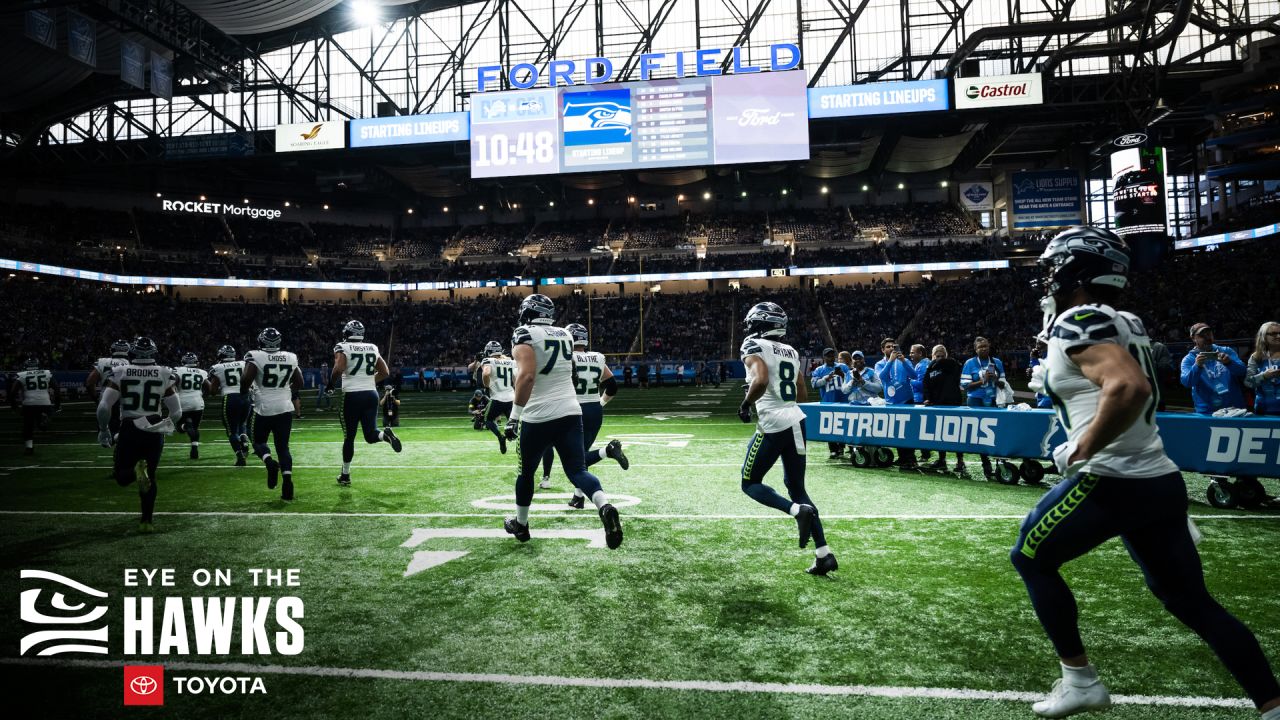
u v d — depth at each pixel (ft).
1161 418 21.21
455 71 134.31
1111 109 106.32
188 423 34.73
